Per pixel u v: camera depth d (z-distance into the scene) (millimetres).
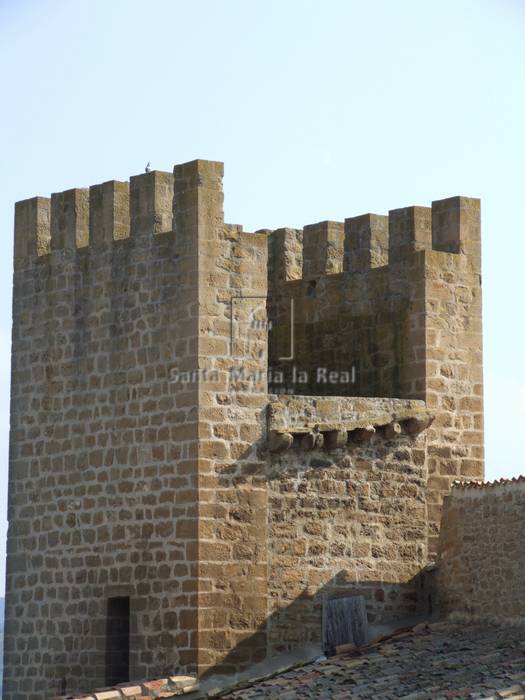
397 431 59969
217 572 56844
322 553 58469
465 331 63031
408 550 60125
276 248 67688
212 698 54719
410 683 49781
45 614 61781
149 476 58562
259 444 57938
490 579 55375
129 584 58688
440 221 63938
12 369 64312
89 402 61094
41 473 62656
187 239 58219
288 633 57500
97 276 61406
